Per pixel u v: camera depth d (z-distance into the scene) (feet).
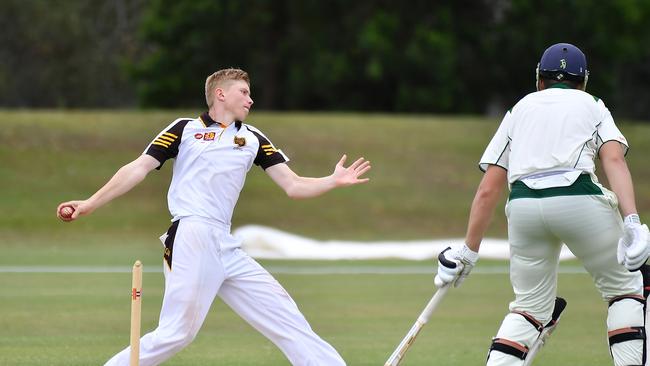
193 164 74.59
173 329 73.20
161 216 255.29
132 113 333.83
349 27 477.77
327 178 76.69
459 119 345.72
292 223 254.88
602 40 478.18
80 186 270.67
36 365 93.04
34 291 146.30
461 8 490.90
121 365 72.33
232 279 74.74
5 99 601.62
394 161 299.17
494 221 260.62
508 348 73.67
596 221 71.97
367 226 255.70
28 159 283.38
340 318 125.49
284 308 75.00
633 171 308.60
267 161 77.05
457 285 76.07
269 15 484.74
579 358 100.12
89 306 132.16
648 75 612.29
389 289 153.79
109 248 216.95
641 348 72.54
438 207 270.46
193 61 509.76
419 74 470.80
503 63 490.90
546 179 72.38
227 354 100.32
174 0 498.28
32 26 592.60
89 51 606.55
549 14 476.54
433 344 107.96
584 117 73.15
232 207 75.36
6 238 229.25
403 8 476.54
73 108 611.47
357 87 492.95
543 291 74.84
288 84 506.07
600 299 144.87
